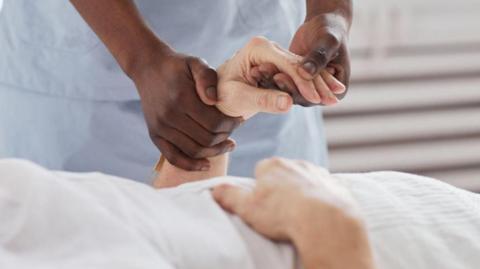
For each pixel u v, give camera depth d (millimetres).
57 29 1141
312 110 1348
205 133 882
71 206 591
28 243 573
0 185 607
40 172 614
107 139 1182
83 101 1164
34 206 588
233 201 655
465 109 2432
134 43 902
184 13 1142
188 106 861
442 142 2449
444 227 671
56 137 1188
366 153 2424
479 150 2465
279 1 1220
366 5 2318
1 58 1192
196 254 584
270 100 809
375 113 2406
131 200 640
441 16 2355
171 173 939
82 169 1199
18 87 1189
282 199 625
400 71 2385
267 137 1256
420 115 2420
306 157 1337
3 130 1222
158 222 610
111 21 913
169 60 872
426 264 642
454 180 2473
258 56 834
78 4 935
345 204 609
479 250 654
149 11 1128
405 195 705
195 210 649
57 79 1163
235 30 1207
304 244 597
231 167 1259
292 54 848
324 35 867
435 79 2404
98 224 582
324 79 846
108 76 1143
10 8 1162
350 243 590
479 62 2398
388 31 2344
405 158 2438
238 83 840
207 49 1192
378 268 609
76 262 552
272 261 608
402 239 651
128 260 552
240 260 591
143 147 1195
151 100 894
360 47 2355
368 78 2377
